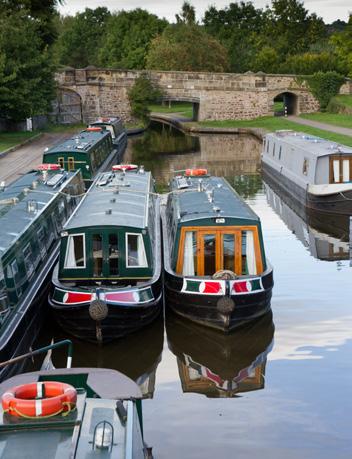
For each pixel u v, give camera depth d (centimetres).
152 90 7069
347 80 7462
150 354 1538
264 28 12475
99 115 7038
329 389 1301
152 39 10475
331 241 2448
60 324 1574
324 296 1827
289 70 8906
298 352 1480
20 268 1552
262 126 6450
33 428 743
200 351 1540
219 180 2261
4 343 1313
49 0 6831
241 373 1412
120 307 1498
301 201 3030
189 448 1111
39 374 980
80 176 2650
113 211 1778
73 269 1652
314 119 6619
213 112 7288
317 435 1139
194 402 1281
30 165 4028
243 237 1692
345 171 2909
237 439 1134
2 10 6209
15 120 5762
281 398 1277
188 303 1606
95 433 730
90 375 980
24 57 5597
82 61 12644
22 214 1805
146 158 4866
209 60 9325
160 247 1953
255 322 1648
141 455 799
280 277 2002
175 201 1992
